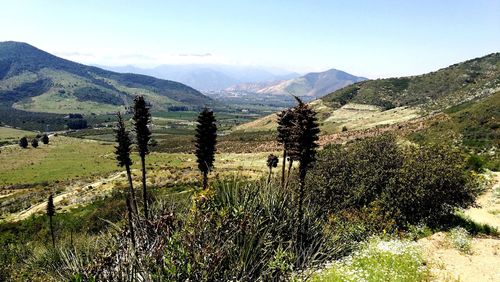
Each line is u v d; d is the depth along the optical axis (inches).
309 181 808.3
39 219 1884.8
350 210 776.9
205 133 604.1
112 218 1406.3
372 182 804.0
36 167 4970.5
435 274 468.8
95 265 338.0
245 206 464.8
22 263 823.1
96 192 2396.7
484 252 563.5
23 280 666.2
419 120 3937.0
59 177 4298.7
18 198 3024.1
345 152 901.2
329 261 477.4
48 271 514.6
